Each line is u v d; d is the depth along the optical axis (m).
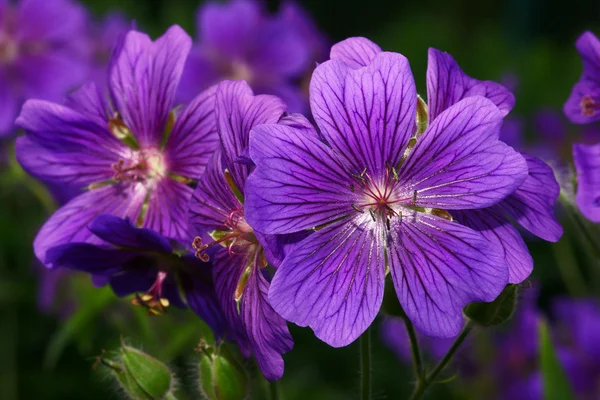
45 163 0.29
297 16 0.44
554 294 0.59
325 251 0.25
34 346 0.54
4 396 0.52
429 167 0.25
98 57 0.49
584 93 0.30
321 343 0.53
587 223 0.30
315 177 0.25
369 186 0.25
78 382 0.52
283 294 0.24
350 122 0.25
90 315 0.36
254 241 0.26
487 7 1.08
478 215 0.25
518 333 0.43
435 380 0.27
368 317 0.24
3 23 0.43
